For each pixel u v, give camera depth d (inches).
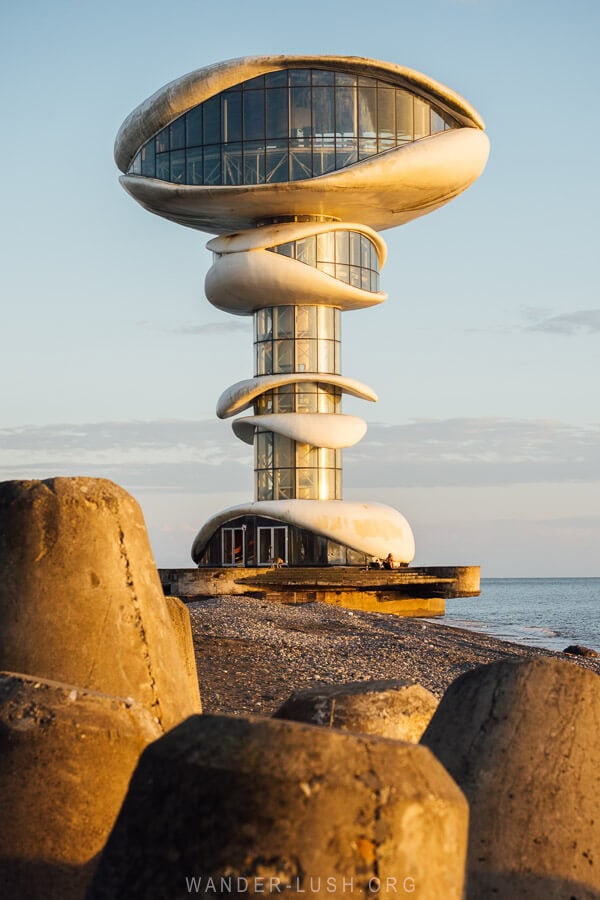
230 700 690.2
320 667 856.9
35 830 207.8
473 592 2071.9
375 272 2129.7
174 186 1948.8
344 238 2052.2
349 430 2059.5
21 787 209.2
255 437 2130.9
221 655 882.1
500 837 215.3
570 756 222.7
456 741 229.1
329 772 154.3
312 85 1937.7
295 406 2078.0
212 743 158.4
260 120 1946.4
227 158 1956.2
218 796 154.3
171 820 156.8
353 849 152.3
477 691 233.6
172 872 154.8
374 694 285.4
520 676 231.3
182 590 1943.9
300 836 151.6
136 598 269.1
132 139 2047.2
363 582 1980.8
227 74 1926.7
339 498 2113.7
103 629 263.4
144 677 265.0
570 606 5270.7
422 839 155.7
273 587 1980.8
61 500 267.7
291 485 2080.5
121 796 211.9
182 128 1980.8
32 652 259.9
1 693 219.0
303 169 1939.0
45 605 262.7
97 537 267.6
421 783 158.7
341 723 277.3
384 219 2114.9
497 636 2723.9
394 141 1948.8
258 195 1929.1
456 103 1964.8
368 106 1946.4
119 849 162.4
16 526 265.9
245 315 2194.9
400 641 1162.6
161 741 163.6
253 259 1998.0
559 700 227.8
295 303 2064.5
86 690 223.3
